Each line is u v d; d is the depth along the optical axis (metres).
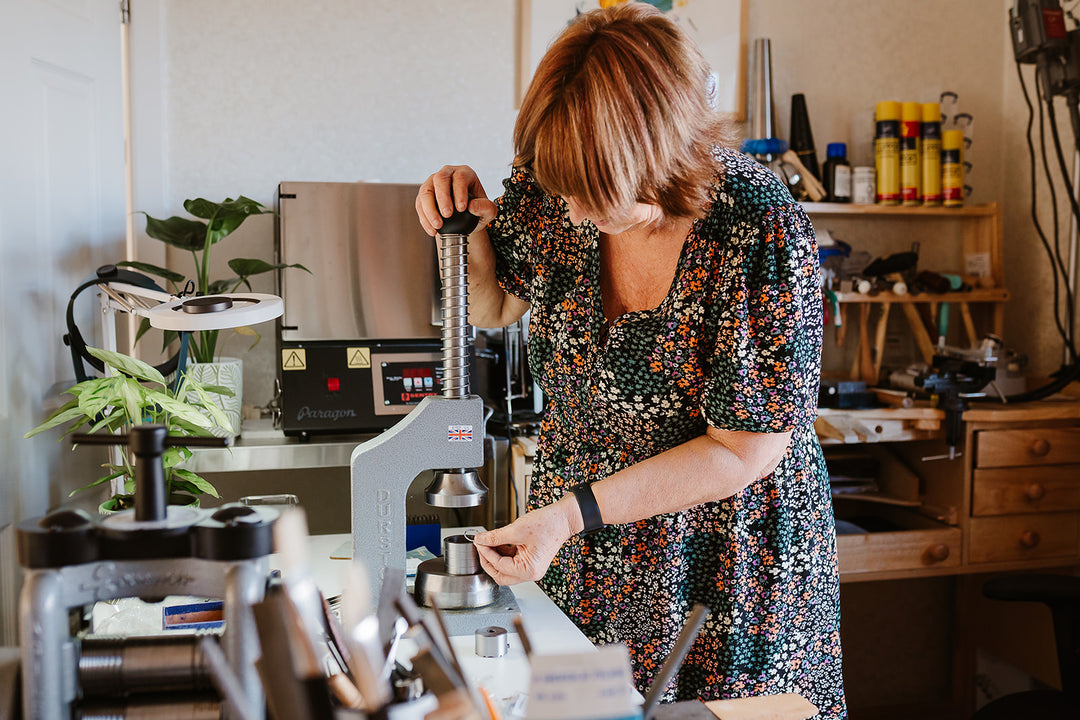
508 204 1.38
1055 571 2.57
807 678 1.34
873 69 2.78
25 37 1.71
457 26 2.49
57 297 1.85
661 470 1.16
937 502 2.49
